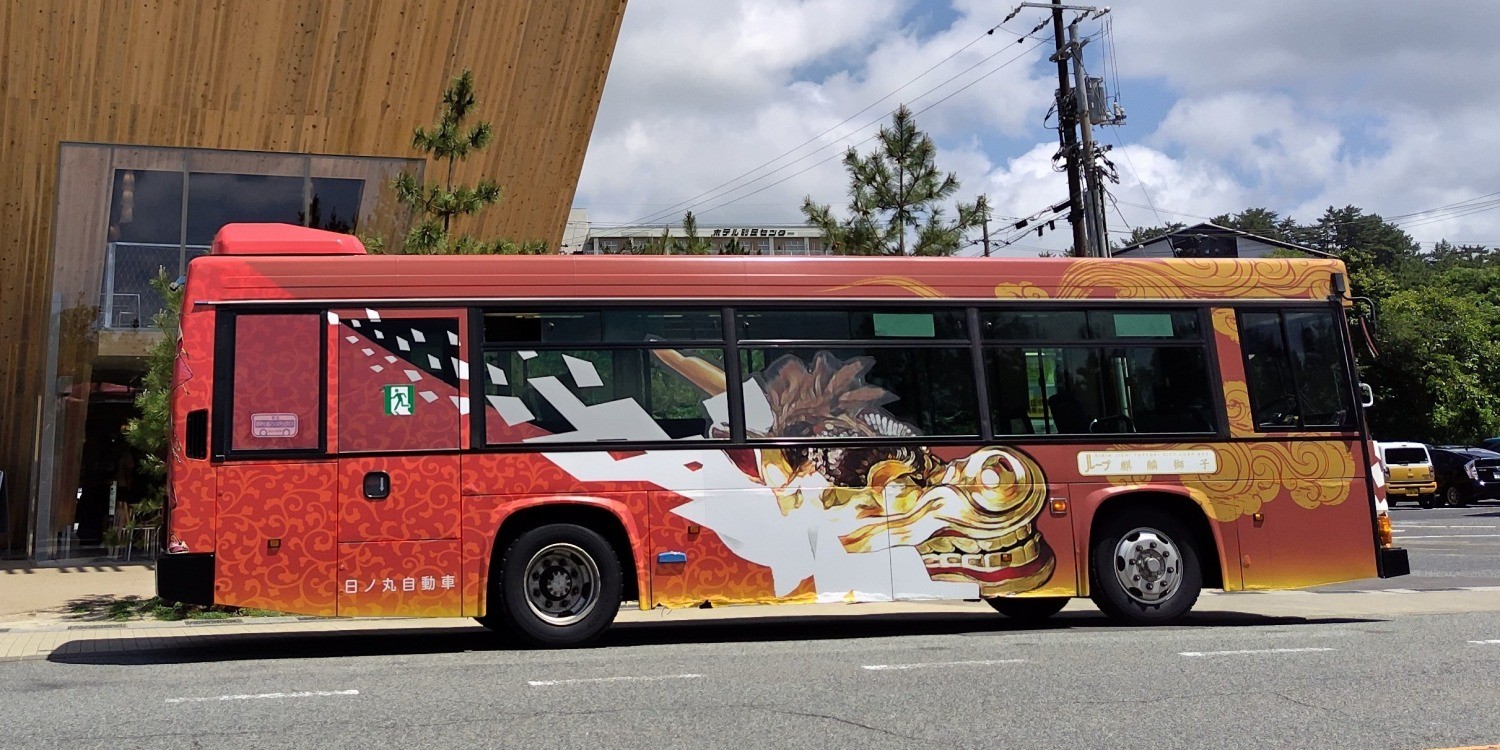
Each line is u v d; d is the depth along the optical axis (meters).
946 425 10.53
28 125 18.45
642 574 9.82
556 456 9.82
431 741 5.96
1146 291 11.12
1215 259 11.43
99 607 14.18
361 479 9.53
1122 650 9.11
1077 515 10.66
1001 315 10.84
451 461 9.66
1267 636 9.93
